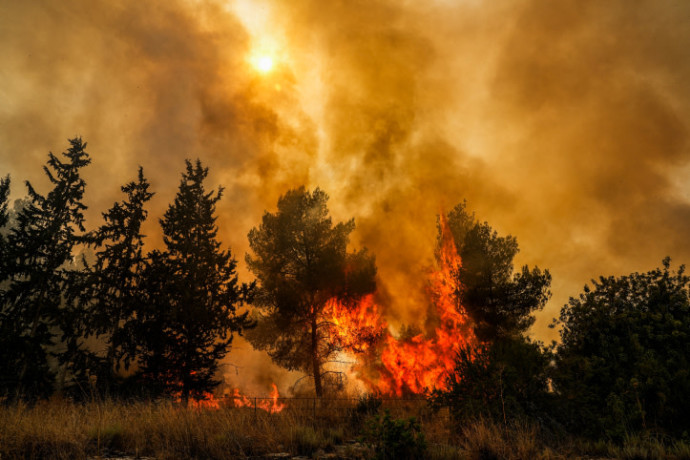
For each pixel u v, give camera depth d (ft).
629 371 30.99
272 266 72.33
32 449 19.29
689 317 32.14
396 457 21.81
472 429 26.68
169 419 26.89
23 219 61.21
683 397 28.17
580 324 35.78
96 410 28.91
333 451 25.82
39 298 59.31
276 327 68.39
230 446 23.99
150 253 65.46
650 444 24.86
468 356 33.24
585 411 29.86
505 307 59.06
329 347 67.97
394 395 62.28
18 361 56.54
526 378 31.45
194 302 60.54
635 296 35.37
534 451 22.76
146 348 60.13
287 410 35.73
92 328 60.59
